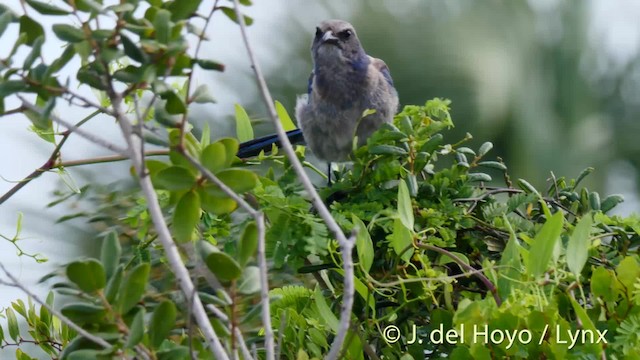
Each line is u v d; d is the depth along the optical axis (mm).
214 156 5246
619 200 7461
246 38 4891
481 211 7332
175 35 4902
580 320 5695
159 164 5406
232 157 5359
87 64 5141
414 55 16578
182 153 4957
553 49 17172
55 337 6879
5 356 9094
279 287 7508
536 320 5617
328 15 16469
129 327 5141
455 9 16781
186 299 5031
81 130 4859
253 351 5863
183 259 6707
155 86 4855
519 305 5695
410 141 7211
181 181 5219
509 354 5652
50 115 4859
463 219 7164
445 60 16562
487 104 16406
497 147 16625
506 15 17062
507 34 16922
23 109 5141
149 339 5090
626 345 5738
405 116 7332
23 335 9148
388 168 7156
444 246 6898
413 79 16547
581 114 16969
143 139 4820
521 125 16531
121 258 7266
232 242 6793
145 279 5094
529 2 17266
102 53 4820
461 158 7422
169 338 6059
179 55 5086
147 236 7211
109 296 5090
